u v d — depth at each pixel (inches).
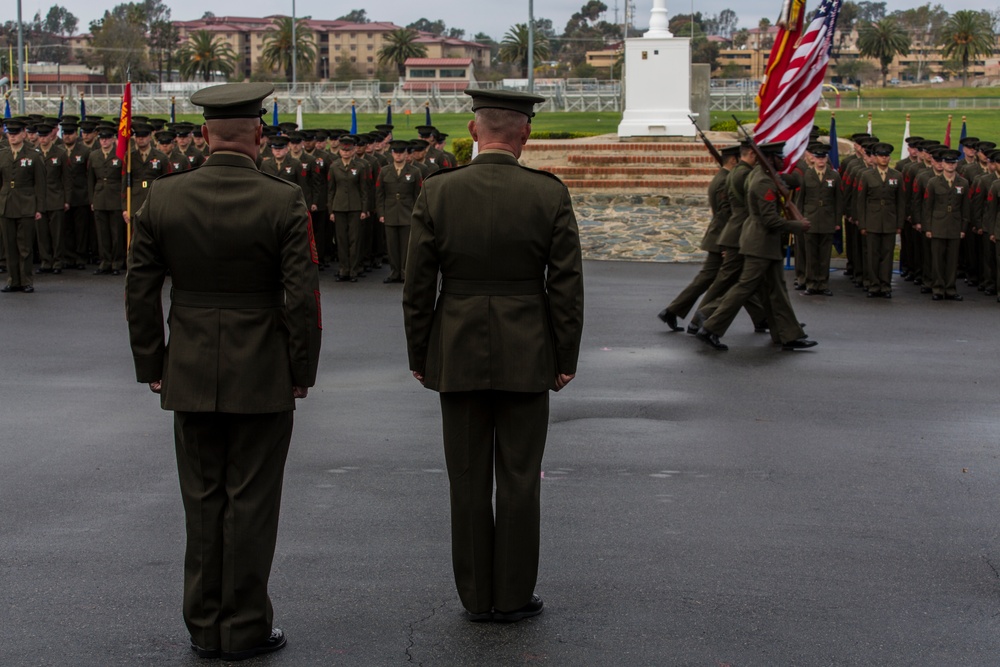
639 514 240.5
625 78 1051.3
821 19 559.5
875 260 581.6
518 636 180.9
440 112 2329.0
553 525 233.3
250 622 172.6
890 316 518.0
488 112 183.3
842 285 627.5
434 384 184.7
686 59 1033.5
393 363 399.9
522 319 181.9
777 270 428.8
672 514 240.7
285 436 179.3
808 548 221.0
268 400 172.7
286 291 171.2
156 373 177.2
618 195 913.5
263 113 180.2
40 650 175.3
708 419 324.2
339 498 249.4
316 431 307.1
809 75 560.4
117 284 606.2
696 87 1168.8
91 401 343.6
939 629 184.4
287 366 175.6
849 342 449.1
